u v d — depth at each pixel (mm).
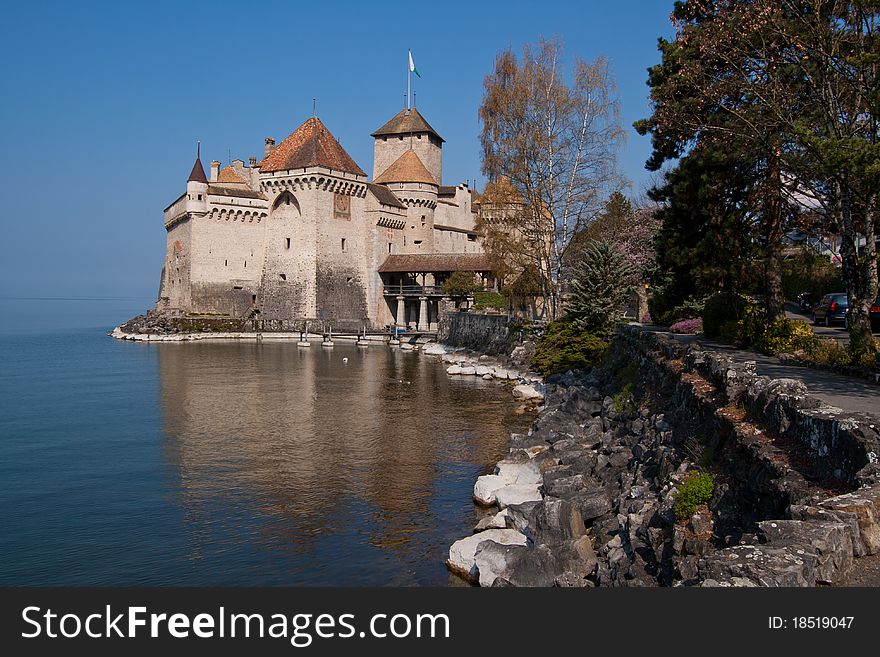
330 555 16672
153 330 99625
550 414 27719
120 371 58250
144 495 21812
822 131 22109
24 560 16672
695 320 36062
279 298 102000
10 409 38625
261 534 18219
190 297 99938
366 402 39594
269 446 28391
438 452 26859
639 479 16078
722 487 11719
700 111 26625
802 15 22219
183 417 35500
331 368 58719
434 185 112000
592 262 41344
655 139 30500
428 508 20031
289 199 102000
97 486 22859
